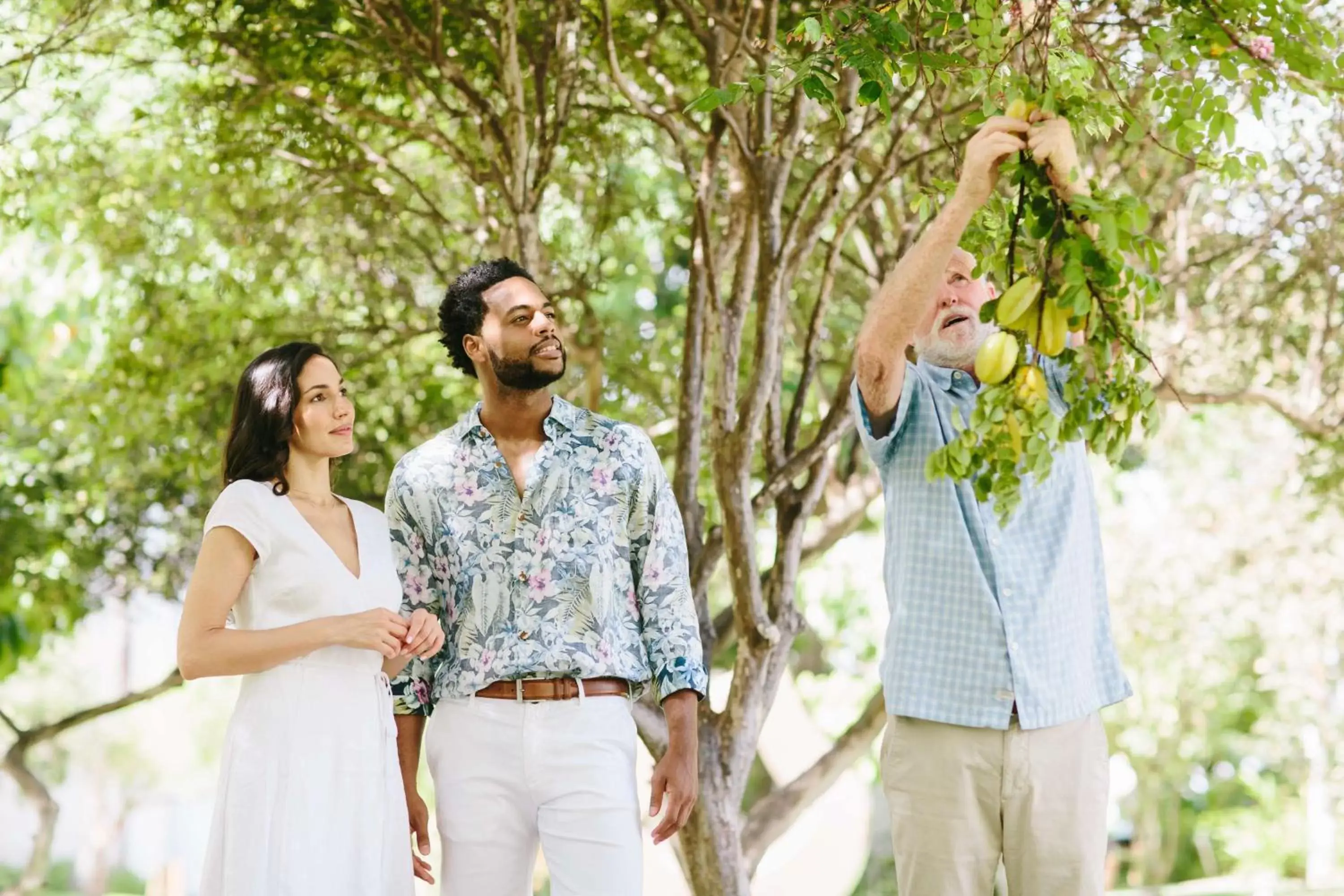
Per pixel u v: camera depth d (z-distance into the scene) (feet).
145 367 21.33
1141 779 55.42
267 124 18.88
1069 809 8.95
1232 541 35.88
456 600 9.93
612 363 23.11
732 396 14.39
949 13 9.00
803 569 19.07
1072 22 8.28
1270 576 35.50
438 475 10.07
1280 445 35.01
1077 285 6.45
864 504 19.13
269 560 9.20
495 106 17.81
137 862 91.56
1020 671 8.89
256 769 8.86
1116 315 6.83
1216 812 58.18
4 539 23.71
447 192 22.12
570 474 9.96
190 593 9.06
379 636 8.95
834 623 39.75
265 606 9.18
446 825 9.71
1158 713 41.65
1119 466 7.46
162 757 79.66
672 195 22.72
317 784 8.90
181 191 20.52
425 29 16.83
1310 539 34.40
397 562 10.07
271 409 9.46
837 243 14.98
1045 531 9.22
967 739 8.95
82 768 82.38
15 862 84.02
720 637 16.88
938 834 8.96
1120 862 63.26
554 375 10.02
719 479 14.40
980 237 8.84
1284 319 21.26
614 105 18.52
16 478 24.47
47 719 74.54
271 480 9.46
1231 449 36.47
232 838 8.79
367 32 17.24
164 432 22.09
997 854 9.08
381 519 9.87
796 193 20.24
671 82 18.57
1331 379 20.94
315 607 9.20
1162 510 37.83
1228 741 52.60
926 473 7.10
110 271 21.80
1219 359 21.66
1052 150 6.93
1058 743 8.98
